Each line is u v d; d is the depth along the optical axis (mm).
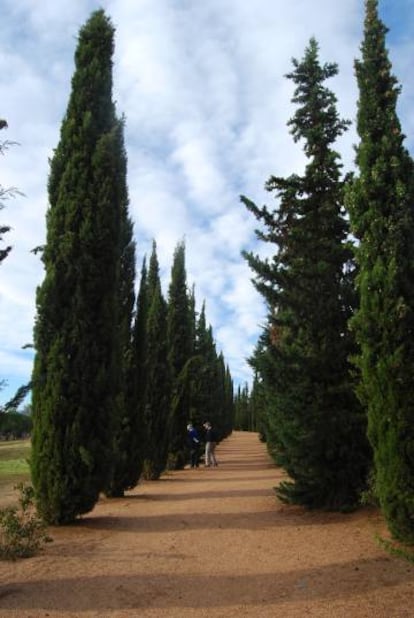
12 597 5910
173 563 7297
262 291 10930
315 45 11812
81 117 11258
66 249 10406
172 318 26641
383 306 7977
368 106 9141
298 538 8562
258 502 12383
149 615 5383
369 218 8492
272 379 10648
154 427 19844
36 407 10172
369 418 7988
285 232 11508
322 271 10750
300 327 11086
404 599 5602
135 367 15148
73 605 5668
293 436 10367
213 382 36250
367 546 7766
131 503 13188
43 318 10250
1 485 17297
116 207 11039
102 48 11797
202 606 5633
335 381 10461
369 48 9391
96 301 10547
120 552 7914
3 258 6191
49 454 9969
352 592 5902
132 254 15711
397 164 8531
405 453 7492
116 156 11172
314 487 10688
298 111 11766
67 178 10812
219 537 8867
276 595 5922
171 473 22641
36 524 8281
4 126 6242
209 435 25578
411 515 7414
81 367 10211
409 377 7594
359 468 10281
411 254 8273
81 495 9953
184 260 27125
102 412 10289
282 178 11391
